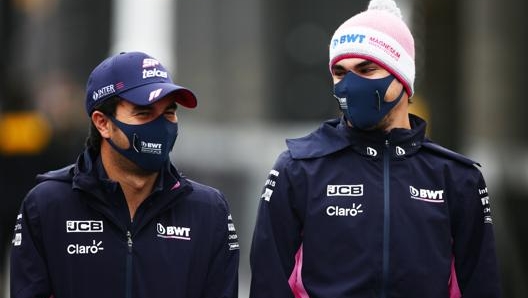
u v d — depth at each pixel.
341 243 15.58
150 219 15.34
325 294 15.48
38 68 58.94
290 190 15.87
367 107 15.58
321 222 15.68
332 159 15.95
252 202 37.50
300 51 72.06
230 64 67.44
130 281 15.19
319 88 72.25
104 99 15.05
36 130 35.69
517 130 56.47
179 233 15.46
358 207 15.66
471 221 16.03
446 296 15.73
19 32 39.09
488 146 52.16
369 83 15.54
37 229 15.30
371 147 15.88
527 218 37.00
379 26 15.73
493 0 56.69
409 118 16.55
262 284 15.68
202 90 66.19
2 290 32.16
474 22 56.16
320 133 16.20
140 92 14.85
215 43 67.50
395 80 15.75
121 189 15.29
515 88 56.44
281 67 71.19
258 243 15.83
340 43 15.77
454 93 33.94
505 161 45.44
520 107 56.56
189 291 15.48
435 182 15.93
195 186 15.87
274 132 55.44
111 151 15.19
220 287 15.68
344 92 15.65
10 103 36.16
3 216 33.97
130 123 14.94
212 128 53.34
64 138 36.38
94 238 15.27
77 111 37.34
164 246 15.36
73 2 62.56
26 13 41.84
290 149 16.09
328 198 15.73
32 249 15.30
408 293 15.49
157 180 15.42
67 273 15.22
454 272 16.14
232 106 66.38
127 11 64.56
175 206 15.56
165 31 66.38
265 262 15.73
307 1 73.25
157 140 15.00
